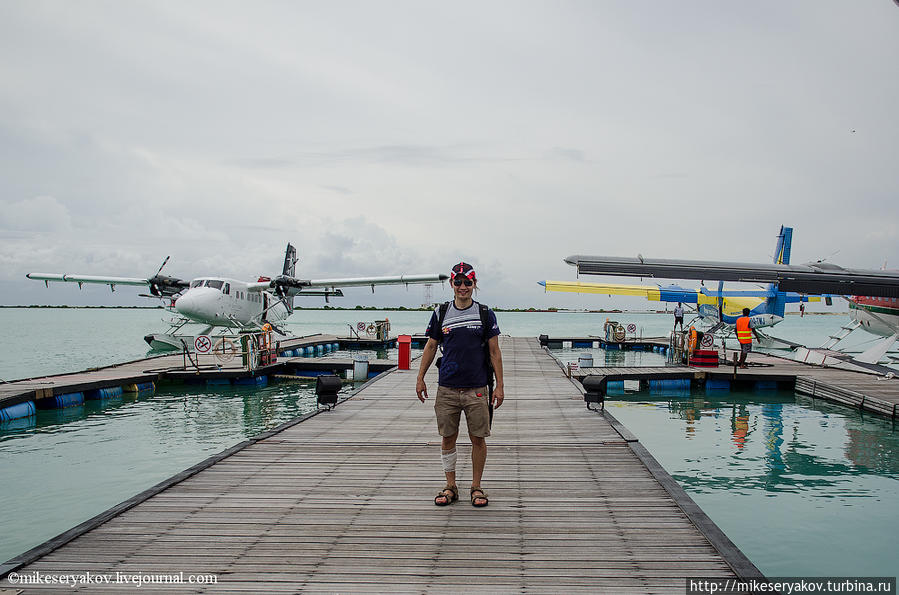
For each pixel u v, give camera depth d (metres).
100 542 3.90
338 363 18.34
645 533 4.09
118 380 14.15
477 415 4.52
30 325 77.56
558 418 9.02
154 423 11.05
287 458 6.29
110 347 34.22
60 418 11.54
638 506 4.69
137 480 7.25
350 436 7.48
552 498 4.90
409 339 16.06
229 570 3.48
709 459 8.35
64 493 6.73
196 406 13.11
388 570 3.49
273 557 3.67
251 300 27.06
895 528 5.71
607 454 6.56
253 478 5.48
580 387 12.96
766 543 5.36
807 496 6.68
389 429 7.97
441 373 4.61
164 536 4.01
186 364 18.28
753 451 8.80
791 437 9.76
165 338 25.77
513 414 9.39
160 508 4.60
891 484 7.14
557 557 3.69
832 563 4.95
